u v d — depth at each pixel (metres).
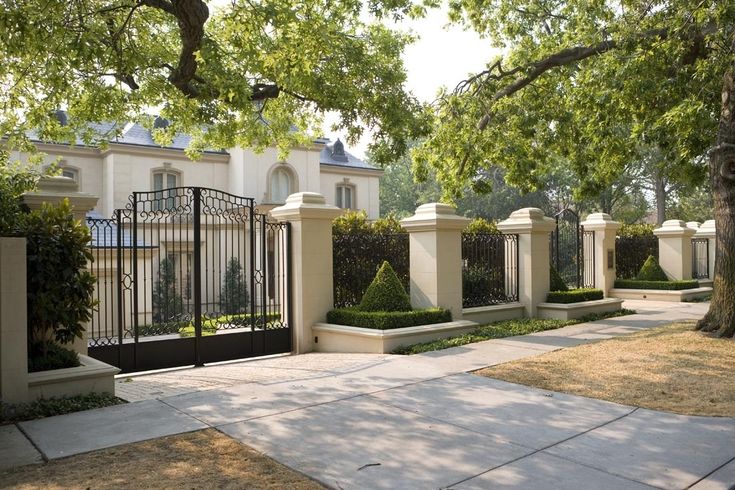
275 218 10.56
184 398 6.27
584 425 5.21
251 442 4.77
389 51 12.19
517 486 3.88
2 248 5.71
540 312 12.73
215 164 25.94
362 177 31.03
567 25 14.54
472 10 15.16
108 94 10.51
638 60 9.97
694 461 4.30
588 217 17.61
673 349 8.20
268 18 8.58
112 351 8.30
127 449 4.62
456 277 10.90
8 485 3.91
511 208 38.34
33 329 6.53
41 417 5.62
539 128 15.83
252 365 8.59
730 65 9.27
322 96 10.95
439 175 15.52
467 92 14.81
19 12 6.91
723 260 9.08
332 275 10.38
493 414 5.58
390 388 6.64
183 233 19.80
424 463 4.30
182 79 9.27
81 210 7.69
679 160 12.75
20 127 11.86
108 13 9.20
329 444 4.71
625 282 17.30
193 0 7.76
